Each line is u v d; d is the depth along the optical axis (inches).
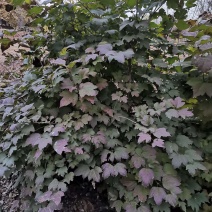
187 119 53.3
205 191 47.1
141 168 43.8
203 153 49.3
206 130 51.9
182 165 46.0
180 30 53.7
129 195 44.0
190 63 51.6
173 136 46.9
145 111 45.2
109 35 51.7
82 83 44.8
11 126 43.4
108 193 46.6
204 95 49.5
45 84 48.5
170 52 54.1
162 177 43.7
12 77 70.3
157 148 47.4
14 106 49.6
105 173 41.8
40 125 47.1
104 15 51.9
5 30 53.1
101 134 45.1
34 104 48.4
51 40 57.2
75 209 49.5
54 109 48.2
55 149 40.1
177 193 41.4
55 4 49.8
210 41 44.5
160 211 42.4
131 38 48.2
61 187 40.6
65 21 51.5
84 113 46.9
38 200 39.3
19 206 51.4
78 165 44.4
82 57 46.4
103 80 48.0
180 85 54.8
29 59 64.2
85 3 50.6
